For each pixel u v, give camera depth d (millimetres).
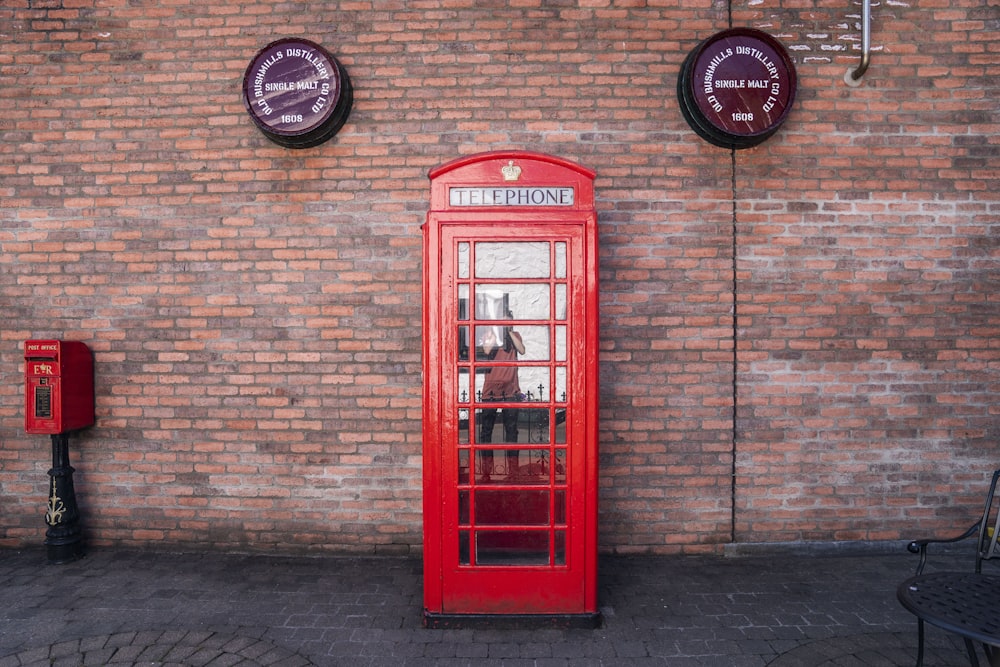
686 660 3441
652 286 4910
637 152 4906
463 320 3703
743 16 4906
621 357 4910
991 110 4953
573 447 3738
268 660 3424
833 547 4930
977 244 4953
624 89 4898
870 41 4887
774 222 4922
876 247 4938
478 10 4891
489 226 3668
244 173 4934
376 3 4898
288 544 4953
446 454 3729
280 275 4930
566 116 4898
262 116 4762
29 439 5043
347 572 4613
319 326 4926
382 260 4902
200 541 4980
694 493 4926
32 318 4996
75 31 4973
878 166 4934
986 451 4969
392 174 4906
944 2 4934
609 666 3381
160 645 3570
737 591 4301
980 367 4953
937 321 4949
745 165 4910
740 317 4926
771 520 4949
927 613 2701
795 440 4941
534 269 3711
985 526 3449
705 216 4910
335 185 4914
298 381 4934
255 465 4953
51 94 4980
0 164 5000
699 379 4914
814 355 4930
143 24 4953
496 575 3770
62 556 4730
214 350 4953
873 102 4930
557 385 3746
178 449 4977
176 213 4957
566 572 3768
